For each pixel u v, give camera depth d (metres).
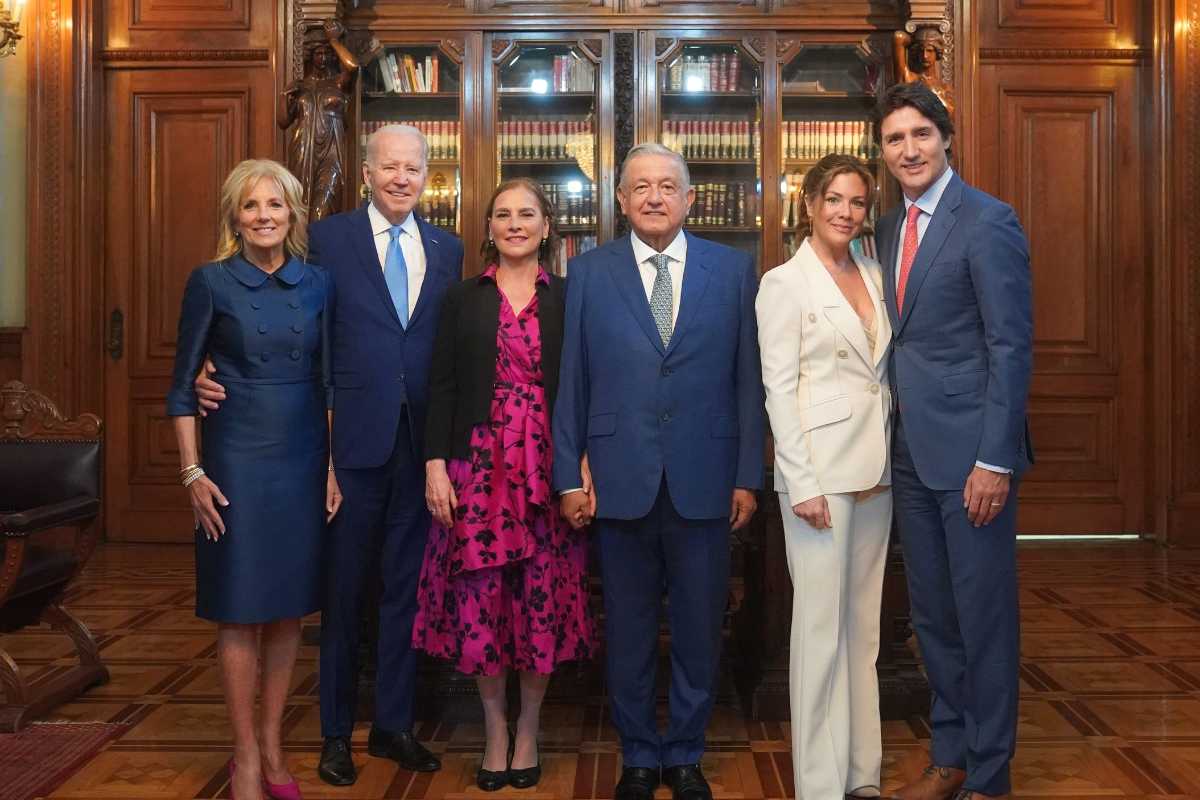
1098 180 6.38
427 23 6.02
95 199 6.22
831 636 2.43
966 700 2.44
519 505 2.61
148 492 6.28
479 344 2.68
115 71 6.26
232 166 6.22
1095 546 6.14
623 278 2.61
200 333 2.48
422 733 3.16
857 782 2.57
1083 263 6.38
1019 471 2.38
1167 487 6.18
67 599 4.84
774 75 6.04
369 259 2.83
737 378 2.63
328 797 2.66
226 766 2.87
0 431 3.79
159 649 4.04
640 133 6.07
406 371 2.80
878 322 2.52
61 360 6.09
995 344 2.34
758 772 2.83
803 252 2.54
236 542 2.45
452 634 2.64
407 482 2.82
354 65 5.45
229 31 6.22
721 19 6.04
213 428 2.50
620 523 2.57
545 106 6.11
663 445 2.53
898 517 2.56
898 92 2.46
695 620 2.58
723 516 2.56
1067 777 2.79
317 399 2.61
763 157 6.04
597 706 3.42
